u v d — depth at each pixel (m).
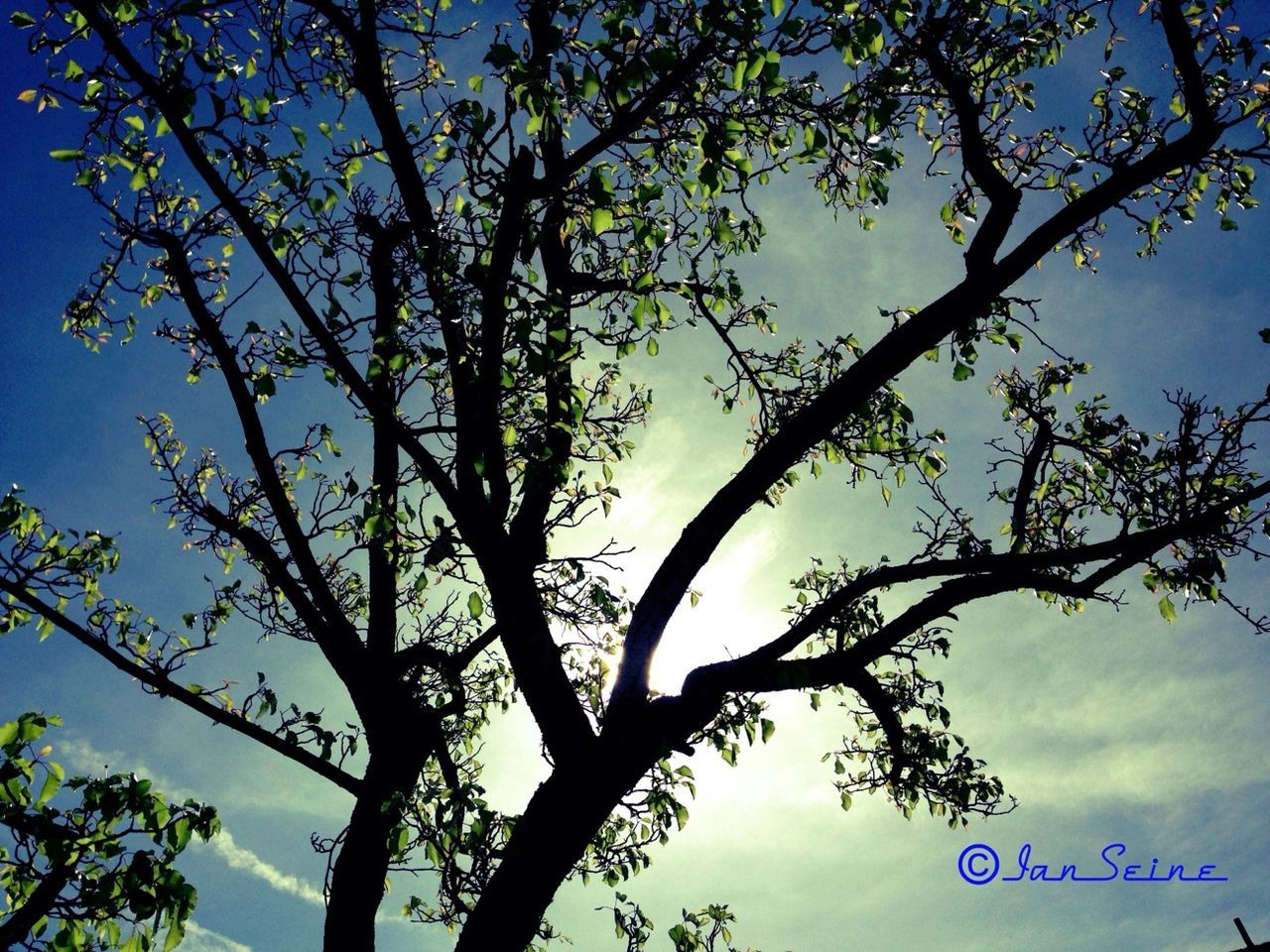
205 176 6.24
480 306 6.62
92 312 8.95
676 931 8.42
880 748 8.76
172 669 7.03
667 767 7.38
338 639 7.61
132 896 4.67
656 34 5.62
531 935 5.63
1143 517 8.72
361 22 6.47
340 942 6.41
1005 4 8.30
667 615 6.80
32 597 6.64
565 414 7.25
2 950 4.52
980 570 7.09
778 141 7.23
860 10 5.97
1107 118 8.55
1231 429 8.05
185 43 6.72
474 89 6.59
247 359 7.25
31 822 4.69
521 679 6.63
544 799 6.05
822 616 7.01
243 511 8.55
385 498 7.79
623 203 6.41
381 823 6.91
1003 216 7.27
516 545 7.10
